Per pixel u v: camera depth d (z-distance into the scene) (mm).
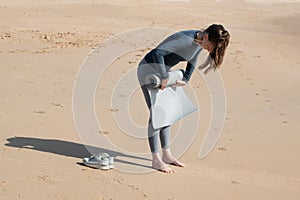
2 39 18250
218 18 32625
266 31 25984
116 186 4934
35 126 7168
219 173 5645
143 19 28984
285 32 25828
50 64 13422
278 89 11906
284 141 7270
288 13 38344
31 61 13766
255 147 6871
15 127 7055
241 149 6730
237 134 7516
